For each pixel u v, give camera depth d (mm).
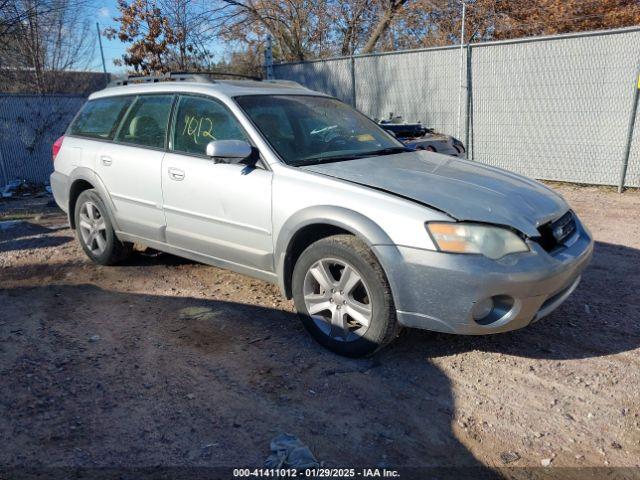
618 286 4832
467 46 10359
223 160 4055
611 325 4090
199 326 4129
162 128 4719
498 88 10234
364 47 18250
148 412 3039
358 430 2924
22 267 5535
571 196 8766
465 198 3389
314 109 4641
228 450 2740
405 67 11477
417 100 11469
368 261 3365
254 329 4070
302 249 3902
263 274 4051
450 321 3213
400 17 17203
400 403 3160
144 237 4898
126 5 14555
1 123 12156
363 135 4652
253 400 3168
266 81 5113
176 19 15109
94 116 5535
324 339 3691
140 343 3852
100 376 3404
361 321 3479
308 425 2951
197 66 15719
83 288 4938
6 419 2953
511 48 9906
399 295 3275
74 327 4113
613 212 7586
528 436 2885
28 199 10891
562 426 2961
